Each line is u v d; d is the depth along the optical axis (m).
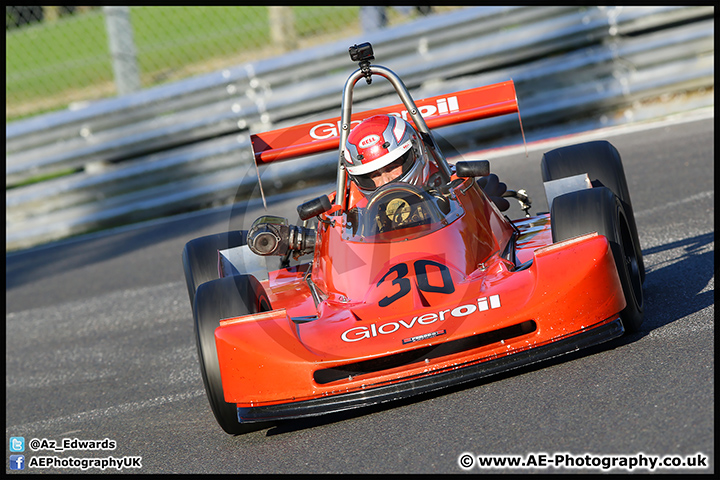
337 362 13.25
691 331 14.15
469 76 37.94
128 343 23.78
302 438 13.88
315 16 47.12
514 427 12.08
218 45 48.94
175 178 38.50
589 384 12.88
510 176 31.62
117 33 40.84
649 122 35.56
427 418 13.23
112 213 39.06
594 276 13.43
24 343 26.33
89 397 19.94
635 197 26.69
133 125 38.75
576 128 36.69
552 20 37.06
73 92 49.72
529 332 13.76
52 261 36.03
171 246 33.75
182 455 14.56
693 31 35.75
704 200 24.52
